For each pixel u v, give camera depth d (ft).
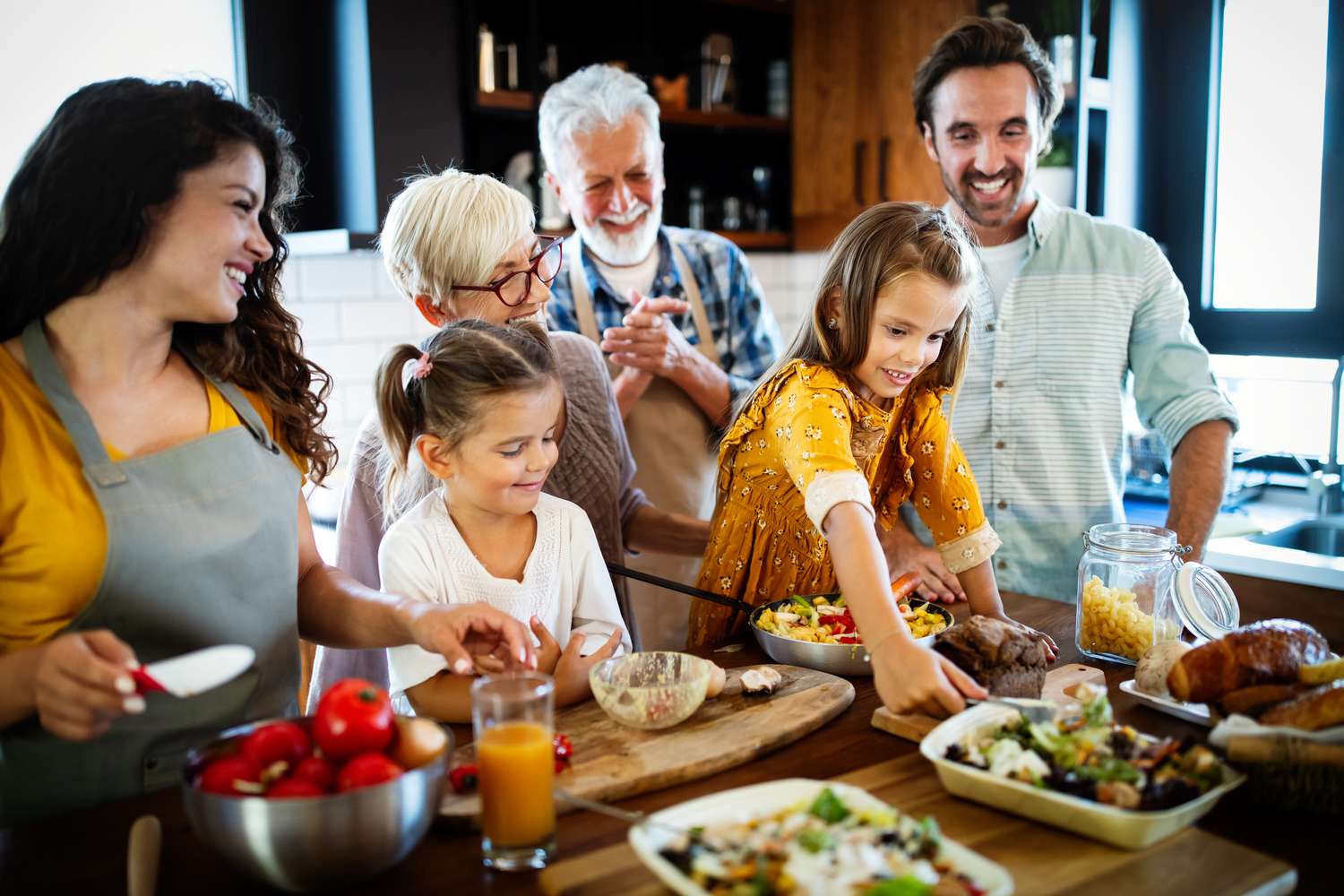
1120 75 9.15
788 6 11.71
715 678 4.29
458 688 4.26
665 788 3.66
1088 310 7.11
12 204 3.76
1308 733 3.38
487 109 9.62
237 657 3.02
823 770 3.80
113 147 3.62
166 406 4.09
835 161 11.37
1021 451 7.31
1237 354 9.29
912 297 4.74
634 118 7.59
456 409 4.44
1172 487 6.83
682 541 6.50
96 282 3.73
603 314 8.25
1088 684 4.24
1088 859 3.11
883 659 3.98
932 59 7.11
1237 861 3.09
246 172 3.89
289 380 4.58
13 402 3.76
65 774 3.84
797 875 2.83
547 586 4.86
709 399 7.76
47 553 3.69
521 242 5.49
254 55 9.38
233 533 4.04
